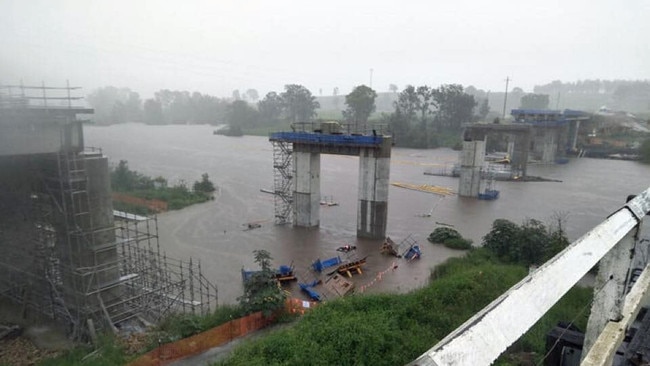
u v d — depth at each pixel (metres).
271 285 25.08
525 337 16.61
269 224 47.91
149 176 75.06
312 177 45.72
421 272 34.34
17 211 24.83
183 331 21.89
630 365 8.15
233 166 90.25
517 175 78.94
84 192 22.84
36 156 22.58
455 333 2.67
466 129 64.56
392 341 17.98
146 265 33.25
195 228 46.12
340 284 30.36
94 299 23.56
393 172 84.81
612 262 6.52
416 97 144.38
